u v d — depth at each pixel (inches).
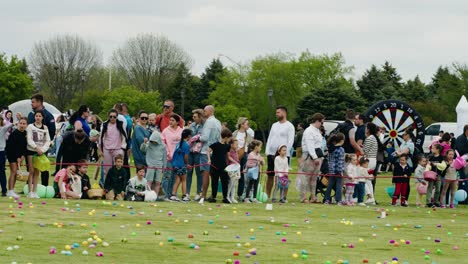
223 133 939.3
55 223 660.1
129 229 650.8
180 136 960.9
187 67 4658.0
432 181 1019.9
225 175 940.6
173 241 588.4
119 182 920.3
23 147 890.7
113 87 5007.4
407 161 1021.2
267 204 872.9
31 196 897.5
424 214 888.9
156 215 766.5
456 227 760.3
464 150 1079.6
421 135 1545.3
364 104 3225.9
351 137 1028.5
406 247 605.0
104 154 955.3
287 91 3858.3
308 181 998.4
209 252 545.3
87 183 920.9
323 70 3843.5
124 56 4847.4
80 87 4987.7
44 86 5004.9
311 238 637.9
